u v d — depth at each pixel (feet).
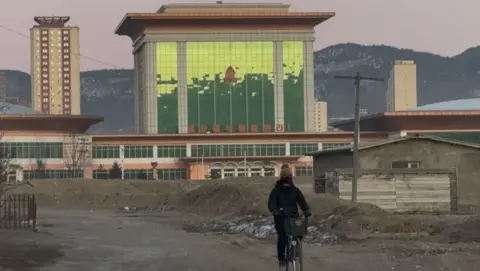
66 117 456.04
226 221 116.26
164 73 517.96
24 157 445.37
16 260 58.34
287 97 524.11
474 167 133.69
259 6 558.97
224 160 463.42
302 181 296.10
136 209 185.88
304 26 524.11
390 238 77.82
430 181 119.14
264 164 464.65
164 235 91.76
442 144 135.23
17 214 114.93
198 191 176.86
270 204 45.42
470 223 81.35
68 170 449.48
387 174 118.42
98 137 461.37
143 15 510.58
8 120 440.04
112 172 453.58
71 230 101.50
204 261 58.54
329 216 89.81
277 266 54.95
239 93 521.65
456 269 51.60
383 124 493.77
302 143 476.54
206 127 517.55
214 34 520.01
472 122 489.26
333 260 58.13
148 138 465.88
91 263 57.77
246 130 519.19
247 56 522.47
